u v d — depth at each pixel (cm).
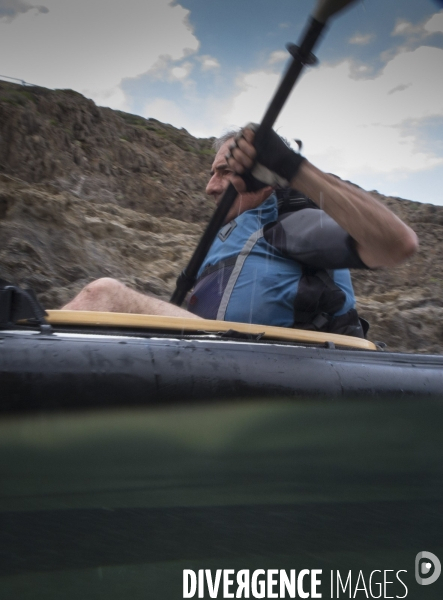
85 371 120
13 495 107
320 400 136
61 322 150
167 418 123
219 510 108
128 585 90
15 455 113
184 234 737
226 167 219
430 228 1008
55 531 100
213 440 124
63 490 109
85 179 933
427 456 125
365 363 149
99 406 119
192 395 126
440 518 110
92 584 90
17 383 115
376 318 570
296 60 167
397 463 123
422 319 582
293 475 118
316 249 185
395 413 139
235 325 163
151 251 640
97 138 1059
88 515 104
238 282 194
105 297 176
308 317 192
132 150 1091
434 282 780
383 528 106
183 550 97
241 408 129
